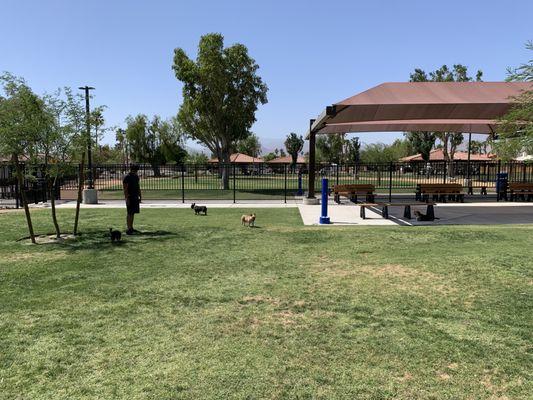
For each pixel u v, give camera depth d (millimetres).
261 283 6551
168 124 64312
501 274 6895
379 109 15492
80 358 4105
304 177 48062
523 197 21406
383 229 11555
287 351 4238
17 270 7363
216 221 13531
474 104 13867
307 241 9891
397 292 6082
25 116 9562
